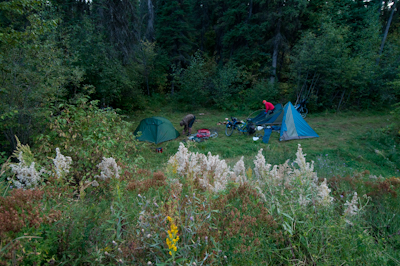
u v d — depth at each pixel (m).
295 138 11.31
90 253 1.55
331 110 17.75
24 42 5.28
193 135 12.05
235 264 1.58
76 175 3.78
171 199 2.00
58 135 4.82
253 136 11.96
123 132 5.86
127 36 14.86
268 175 2.68
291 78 18.23
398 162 8.13
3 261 1.30
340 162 8.17
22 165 2.57
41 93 6.12
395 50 18.77
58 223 1.70
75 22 12.83
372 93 18.73
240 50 20.59
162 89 21.92
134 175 3.12
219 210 2.05
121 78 13.93
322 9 19.59
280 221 2.10
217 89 18.97
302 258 1.86
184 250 1.56
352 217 2.30
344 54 17.08
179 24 20.89
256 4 20.50
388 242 2.33
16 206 1.73
